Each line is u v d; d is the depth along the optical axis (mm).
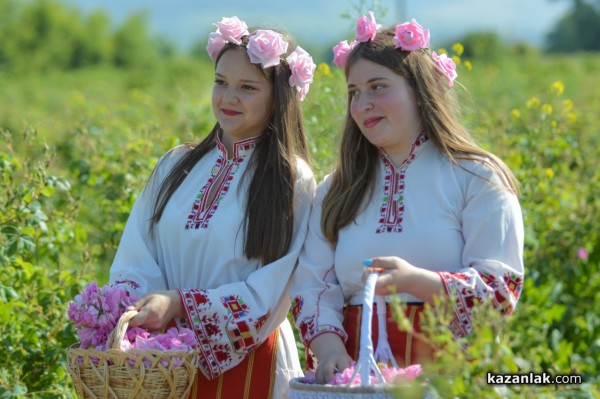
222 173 4922
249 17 5145
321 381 4301
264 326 4707
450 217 4477
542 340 6531
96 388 4211
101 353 4180
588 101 18938
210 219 4793
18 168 6406
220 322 4609
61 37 49375
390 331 4441
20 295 6086
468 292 4254
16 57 45812
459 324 4262
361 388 3824
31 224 5930
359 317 4555
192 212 4863
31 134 6879
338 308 4629
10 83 35156
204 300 4602
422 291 4219
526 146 7625
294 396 4031
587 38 82062
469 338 3699
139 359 4152
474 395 3539
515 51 41938
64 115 15039
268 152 4859
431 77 4617
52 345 5941
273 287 4699
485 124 8188
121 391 4180
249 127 4879
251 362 4746
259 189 4789
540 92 18922
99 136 9102
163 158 5184
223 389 4699
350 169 4711
